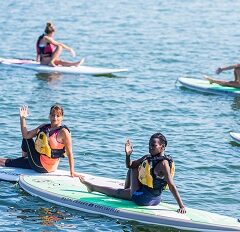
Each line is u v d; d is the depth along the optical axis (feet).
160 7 401.90
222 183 143.54
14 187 135.54
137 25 339.98
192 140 170.30
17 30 315.58
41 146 137.28
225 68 216.95
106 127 177.88
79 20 348.79
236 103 205.87
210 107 200.95
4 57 261.03
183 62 262.06
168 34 319.06
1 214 124.77
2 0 404.57
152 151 123.13
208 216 122.31
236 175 148.46
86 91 213.25
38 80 223.71
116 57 267.18
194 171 149.59
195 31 330.54
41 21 341.62
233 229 118.52
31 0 408.05
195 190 139.44
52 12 370.12
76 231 119.24
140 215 122.31
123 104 199.72
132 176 125.80
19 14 360.28
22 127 139.44
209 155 160.04
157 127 179.93
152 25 342.23
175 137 172.14
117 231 119.75
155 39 305.53
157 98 207.92
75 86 219.00
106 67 250.57
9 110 189.16
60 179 137.08
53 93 208.95
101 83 224.33
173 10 393.29
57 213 125.90
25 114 139.95
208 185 142.20
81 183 135.95
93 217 124.67
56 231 119.03
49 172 139.74
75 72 233.96
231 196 137.39
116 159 155.02
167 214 122.31
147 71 244.42
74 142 164.96
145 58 266.57
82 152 158.20
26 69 236.63
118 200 127.85
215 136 174.40
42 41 238.89
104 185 134.00
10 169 140.97
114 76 234.79
